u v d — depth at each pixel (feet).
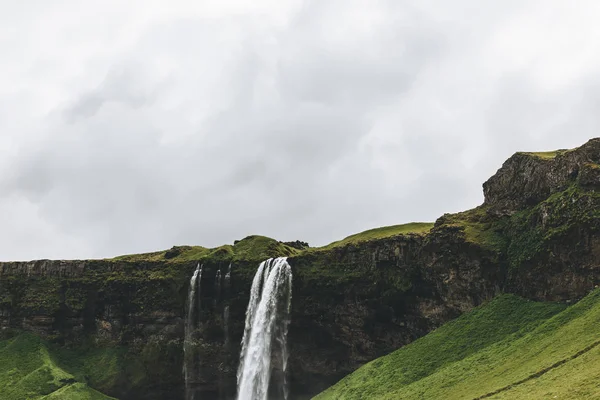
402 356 482.28
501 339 426.92
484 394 319.68
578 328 353.72
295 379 609.01
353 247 601.62
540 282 460.55
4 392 644.27
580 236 440.45
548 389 282.97
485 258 507.30
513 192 536.01
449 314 522.47
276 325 618.03
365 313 576.20
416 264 551.18
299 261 623.36
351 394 466.29
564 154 490.49
